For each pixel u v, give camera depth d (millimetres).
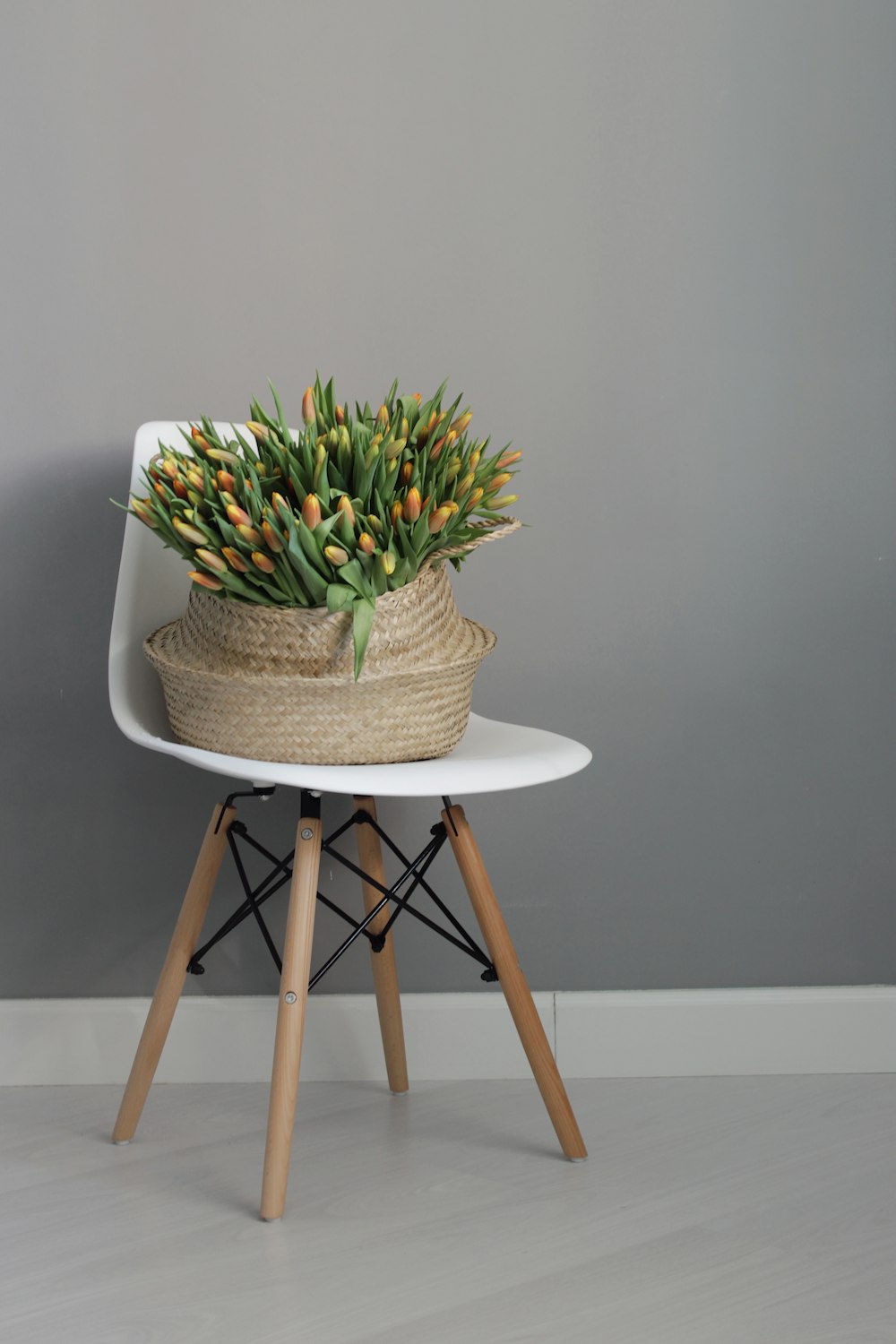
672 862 1533
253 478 1074
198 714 1147
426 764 1120
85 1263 1083
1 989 1528
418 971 1535
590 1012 1526
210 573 1100
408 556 1104
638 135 1455
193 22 1430
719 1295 1025
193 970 1307
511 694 1517
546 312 1472
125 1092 1327
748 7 1445
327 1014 1520
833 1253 1093
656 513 1498
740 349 1481
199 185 1447
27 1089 1503
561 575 1503
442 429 1135
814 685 1521
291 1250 1103
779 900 1540
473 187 1455
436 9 1437
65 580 1493
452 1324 985
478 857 1249
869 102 1456
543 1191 1211
